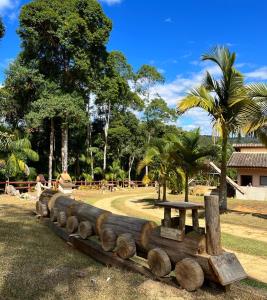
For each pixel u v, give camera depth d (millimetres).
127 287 6363
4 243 9289
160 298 5965
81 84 37750
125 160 51094
